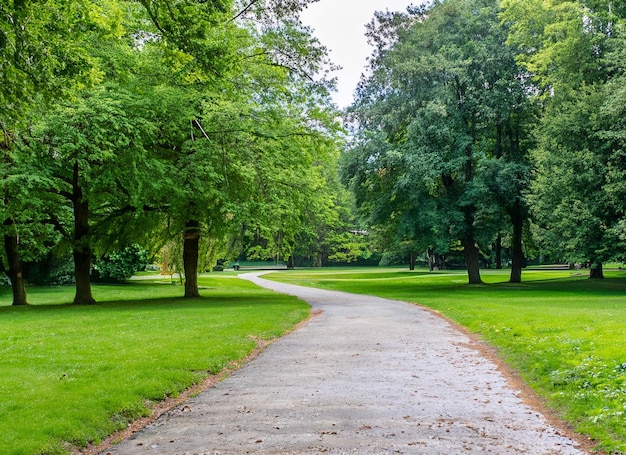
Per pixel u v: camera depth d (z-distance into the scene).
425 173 31.47
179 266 34.00
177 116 21.62
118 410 6.89
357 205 38.31
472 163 34.38
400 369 9.55
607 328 12.20
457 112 33.31
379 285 40.53
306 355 11.05
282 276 60.62
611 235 24.77
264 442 5.80
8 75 8.95
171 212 23.89
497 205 32.25
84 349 11.05
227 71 11.76
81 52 10.19
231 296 28.92
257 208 22.67
